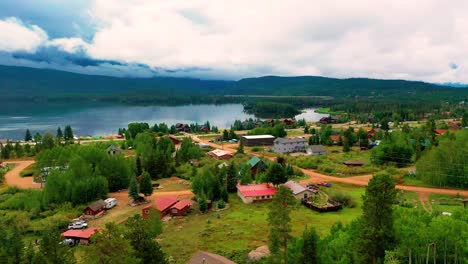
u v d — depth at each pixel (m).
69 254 44.62
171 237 72.94
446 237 48.38
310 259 47.41
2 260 49.72
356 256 49.06
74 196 94.94
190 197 101.62
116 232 40.00
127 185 114.62
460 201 92.12
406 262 49.19
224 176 108.75
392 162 132.75
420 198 96.31
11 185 115.94
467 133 117.00
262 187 103.69
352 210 88.25
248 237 71.69
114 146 158.75
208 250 65.81
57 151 118.19
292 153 166.88
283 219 50.53
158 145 164.00
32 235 77.44
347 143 167.62
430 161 109.81
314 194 97.69
